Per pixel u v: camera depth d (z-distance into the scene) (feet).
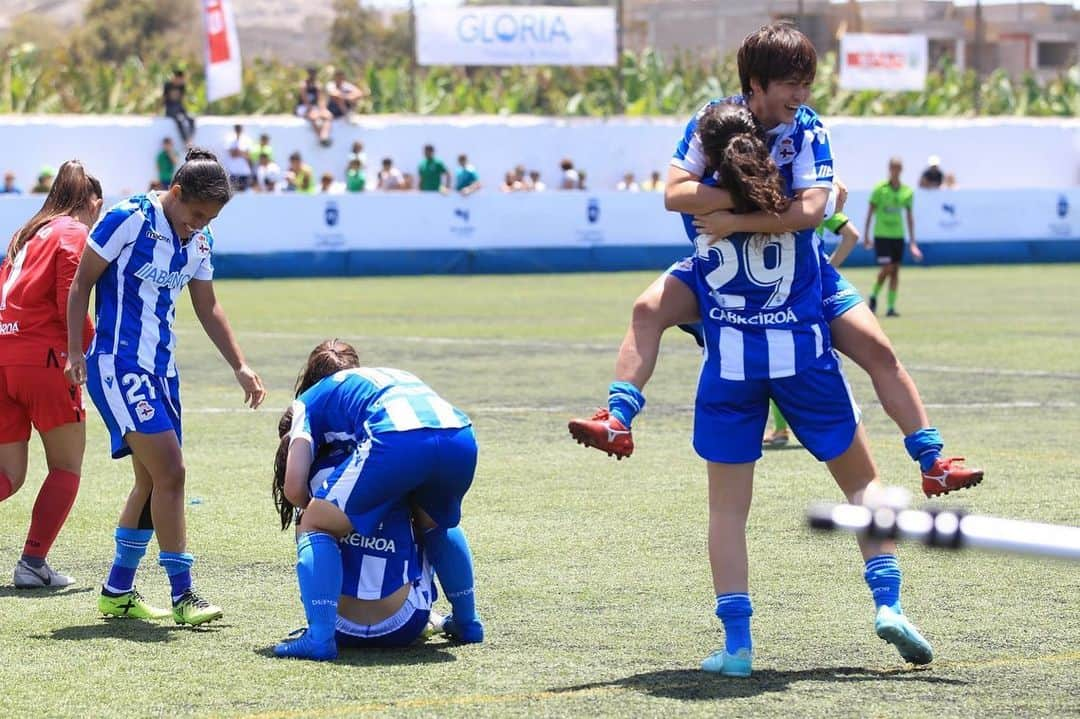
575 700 24.30
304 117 169.17
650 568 34.78
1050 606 31.14
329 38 335.67
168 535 29.66
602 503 42.50
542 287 134.00
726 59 211.61
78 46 355.77
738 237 25.72
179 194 29.35
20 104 184.44
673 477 46.62
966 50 261.65
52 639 28.66
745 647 25.94
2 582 33.94
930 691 24.91
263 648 27.91
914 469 48.21
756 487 44.83
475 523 39.83
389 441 26.84
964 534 12.83
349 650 27.81
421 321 100.68
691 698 24.44
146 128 160.35
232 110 189.37
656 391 67.56
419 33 175.94
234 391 67.46
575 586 33.04
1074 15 269.85
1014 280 143.13
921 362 77.82
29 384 32.73
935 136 190.29
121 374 29.25
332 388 27.96
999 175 193.77
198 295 31.04
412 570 27.96
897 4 252.42
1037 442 52.75
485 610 30.96
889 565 26.40
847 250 53.26
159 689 25.04
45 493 33.17
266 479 46.32
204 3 160.97
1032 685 25.30
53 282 32.94
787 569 34.50
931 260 166.09
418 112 192.95
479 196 153.69
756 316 25.94
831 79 208.44
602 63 181.78
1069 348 84.28
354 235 149.69
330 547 27.27
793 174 25.89
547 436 54.49
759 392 26.17
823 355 26.23
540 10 178.40
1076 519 39.68
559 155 177.88
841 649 27.81
